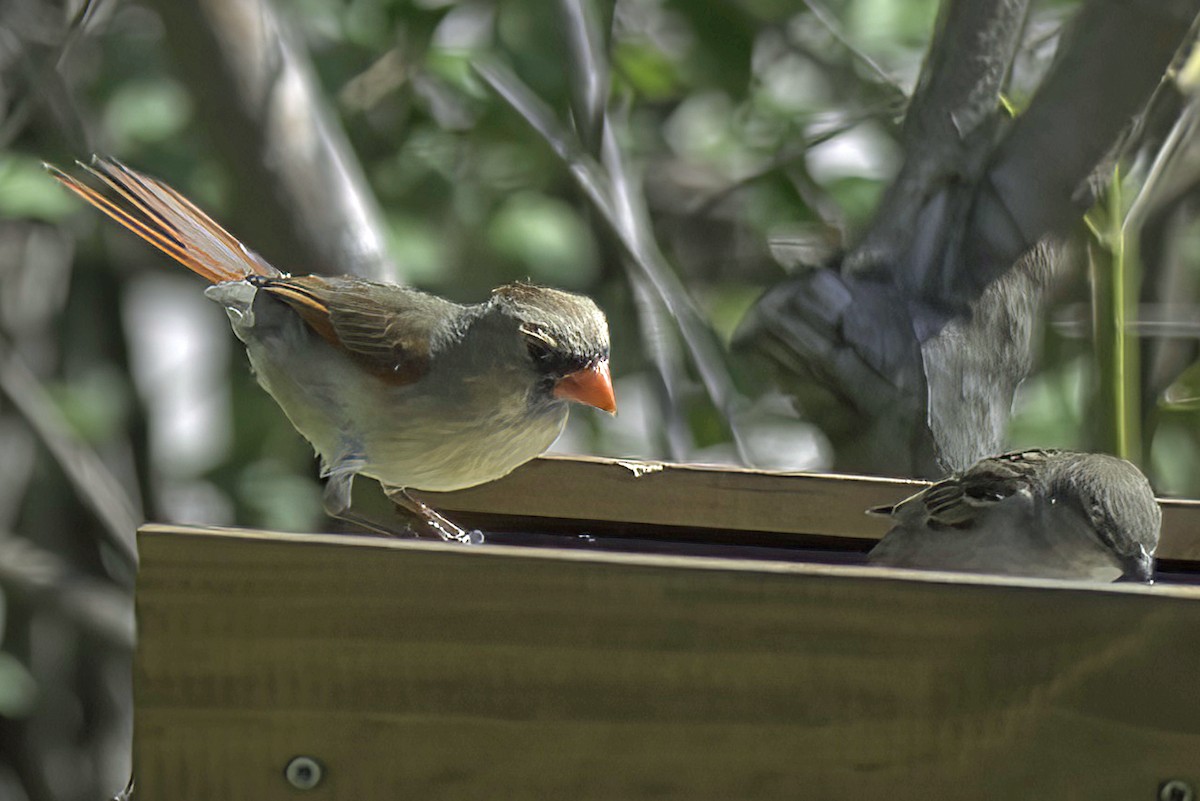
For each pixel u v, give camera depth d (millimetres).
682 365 13188
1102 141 9914
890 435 9812
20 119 12758
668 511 9305
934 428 9766
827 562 9156
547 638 6207
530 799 6258
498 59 13547
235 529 6414
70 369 16906
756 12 13789
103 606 15664
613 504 9328
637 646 6195
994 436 9945
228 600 6227
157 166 13531
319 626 6227
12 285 16594
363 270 10867
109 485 15352
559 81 13375
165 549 6223
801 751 6184
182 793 6285
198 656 6246
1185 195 14141
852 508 9203
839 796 6180
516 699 6230
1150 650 6012
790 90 14727
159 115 13703
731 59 13789
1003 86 10469
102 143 13695
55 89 12945
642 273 11969
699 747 6211
